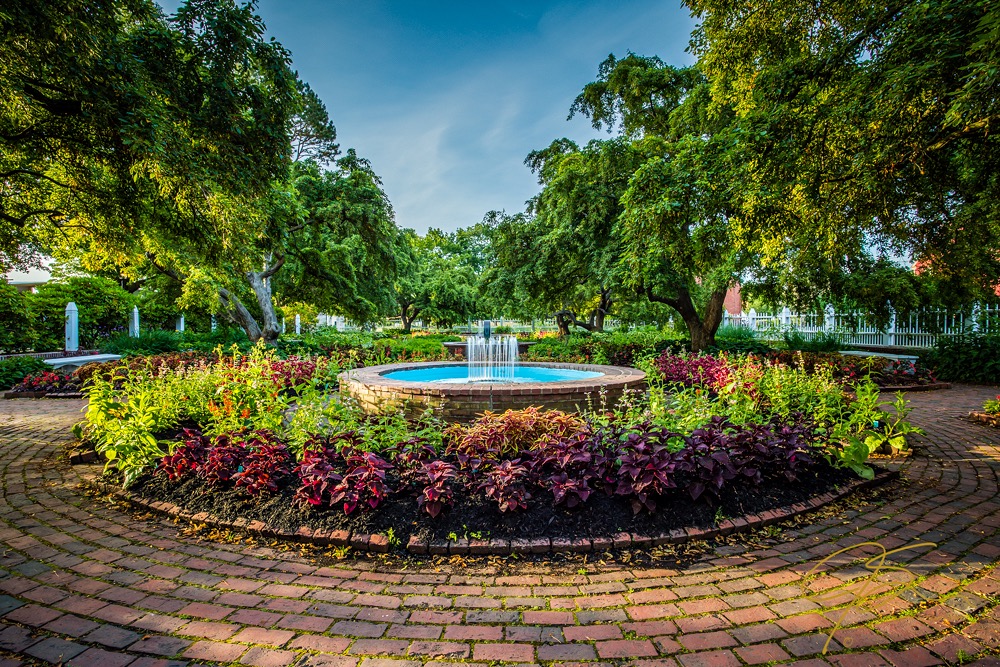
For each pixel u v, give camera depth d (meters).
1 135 5.48
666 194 6.36
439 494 2.77
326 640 1.81
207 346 13.30
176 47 5.38
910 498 3.33
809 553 2.54
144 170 5.52
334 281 16.19
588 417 4.07
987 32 3.10
